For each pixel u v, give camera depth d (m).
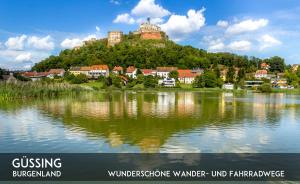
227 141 40.22
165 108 79.81
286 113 71.62
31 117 61.03
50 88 123.31
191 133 45.16
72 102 95.88
